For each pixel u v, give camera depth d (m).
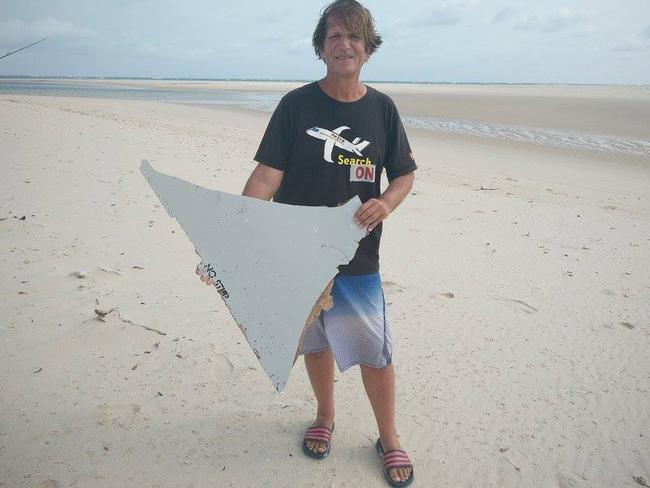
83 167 6.90
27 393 2.52
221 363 2.88
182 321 3.28
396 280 4.11
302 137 1.96
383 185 7.62
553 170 9.91
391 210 2.01
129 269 3.96
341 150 1.96
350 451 2.33
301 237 1.89
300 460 2.25
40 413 2.39
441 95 40.31
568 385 2.84
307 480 2.15
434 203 6.60
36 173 6.39
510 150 12.61
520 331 3.39
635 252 4.93
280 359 1.85
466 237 5.24
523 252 4.85
